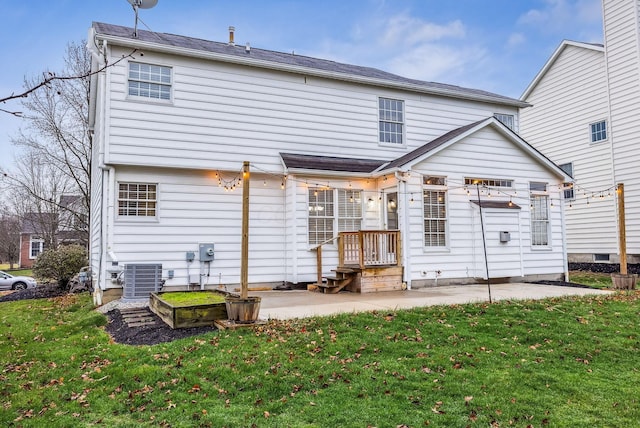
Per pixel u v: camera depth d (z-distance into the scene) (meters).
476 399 4.45
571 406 4.34
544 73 20.25
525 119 21.39
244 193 7.44
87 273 14.87
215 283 11.36
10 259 34.44
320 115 12.91
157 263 10.39
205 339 6.21
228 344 5.98
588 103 18.14
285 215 12.21
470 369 5.26
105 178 10.52
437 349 5.91
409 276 11.65
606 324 7.21
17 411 4.39
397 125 14.09
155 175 11.02
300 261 11.74
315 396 4.54
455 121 14.85
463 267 12.52
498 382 4.88
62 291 14.59
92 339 6.91
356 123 13.39
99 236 10.99
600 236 17.47
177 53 11.12
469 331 6.73
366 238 11.41
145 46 10.69
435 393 4.58
